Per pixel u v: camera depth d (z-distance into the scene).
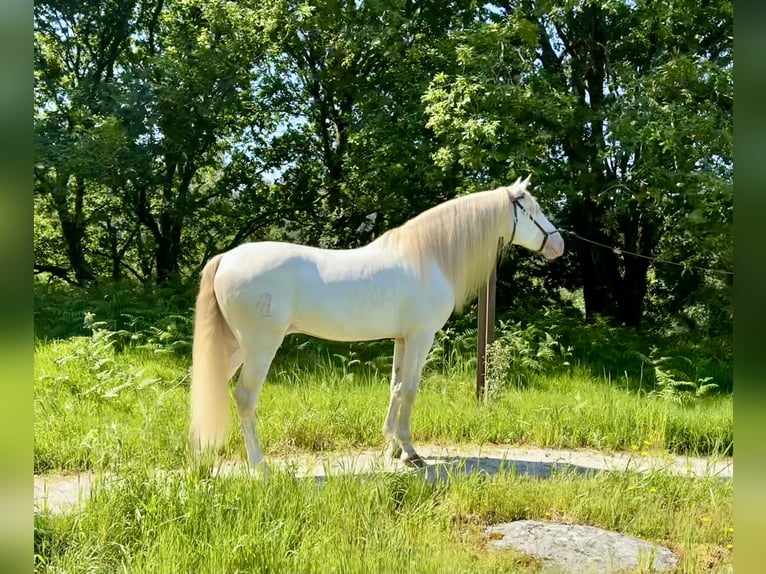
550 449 5.95
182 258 14.60
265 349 4.55
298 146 13.62
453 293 5.14
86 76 12.95
